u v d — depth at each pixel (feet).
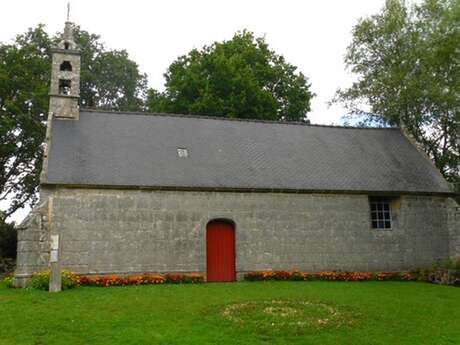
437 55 70.49
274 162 67.62
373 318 38.14
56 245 48.85
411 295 49.47
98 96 131.95
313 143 74.38
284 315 38.04
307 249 63.26
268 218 62.59
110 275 55.98
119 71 131.64
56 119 65.57
